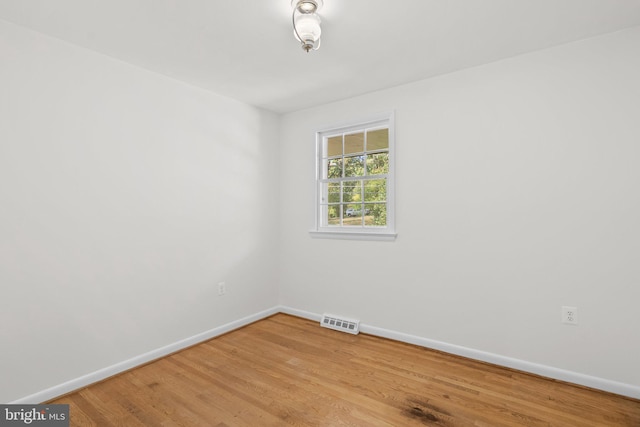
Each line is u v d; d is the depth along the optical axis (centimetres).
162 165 279
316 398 211
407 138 298
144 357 262
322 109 356
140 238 263
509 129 251
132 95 259
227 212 333
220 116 326
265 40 224
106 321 243
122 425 185
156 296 274
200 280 308
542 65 239
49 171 216
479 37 222
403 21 202
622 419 188
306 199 369
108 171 245
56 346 218
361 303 328
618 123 214
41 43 213
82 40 223
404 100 300
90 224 235
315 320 361
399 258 304
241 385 227
